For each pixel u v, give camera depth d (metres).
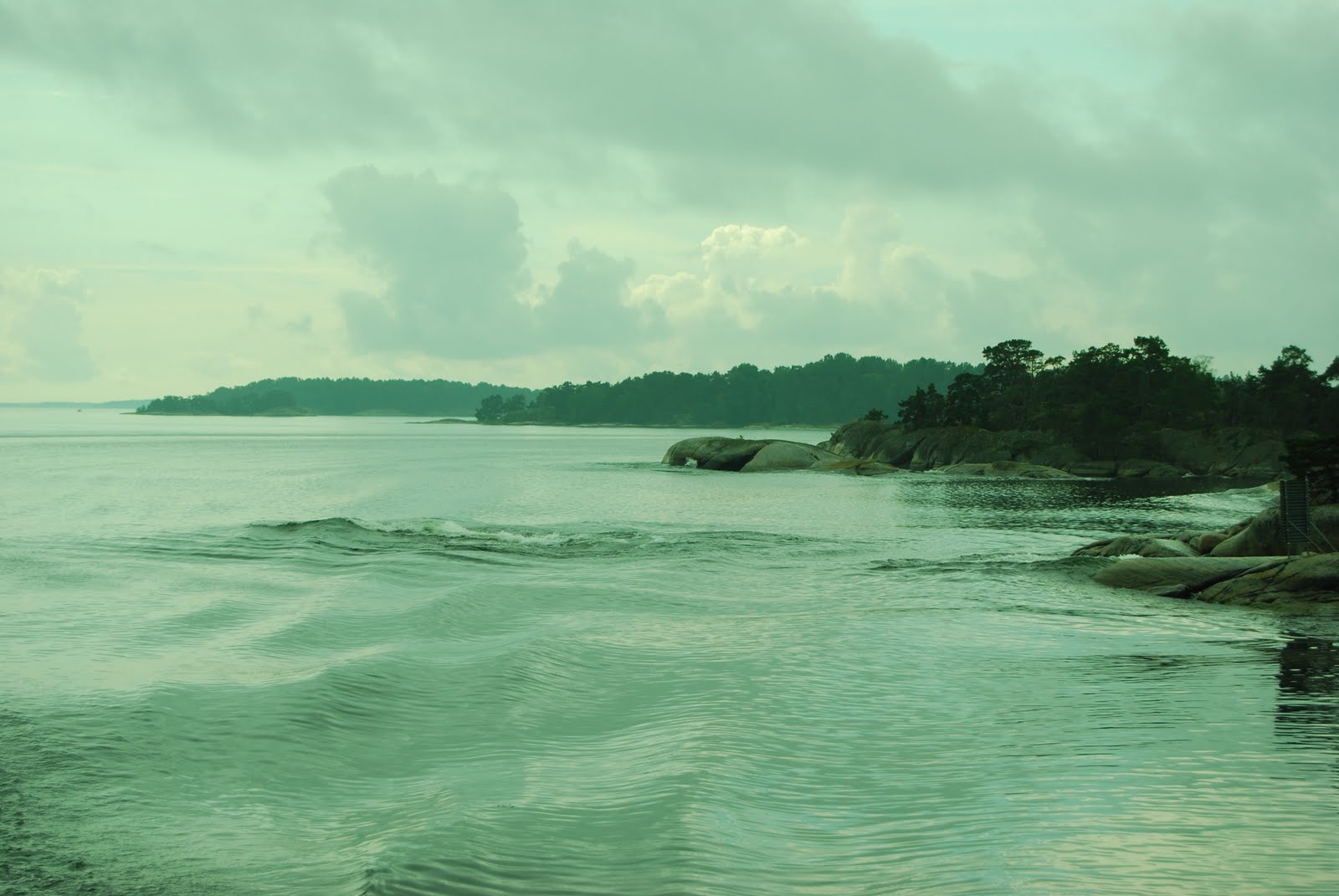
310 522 31.05
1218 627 15.67
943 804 7.38
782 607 17.45
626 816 7.12
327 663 12.30
